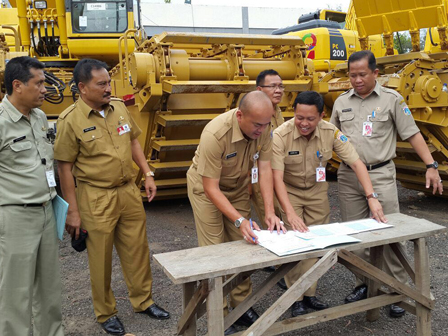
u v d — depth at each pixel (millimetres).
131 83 5160
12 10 8914
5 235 2465
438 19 5359
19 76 2432
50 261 2680
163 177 5680
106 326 3055
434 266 3996
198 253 2373
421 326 2771
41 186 2553
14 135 2471
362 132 3287
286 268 2512
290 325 2490
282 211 3332
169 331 3055
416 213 5680
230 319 2471
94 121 2871
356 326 3068
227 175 2830
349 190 3391
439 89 5125
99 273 2980
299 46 5250
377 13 5895
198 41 4730
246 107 2324
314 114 2838
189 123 5016
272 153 2861
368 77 3203
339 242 2406
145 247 3191
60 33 7359
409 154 5676
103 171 2902
